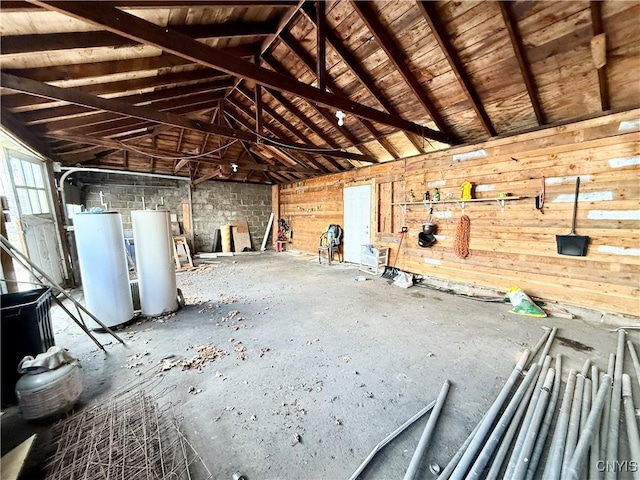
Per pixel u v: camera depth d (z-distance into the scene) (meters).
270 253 8.90
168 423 1.64
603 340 2.64
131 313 3.22
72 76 2.54
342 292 4.46
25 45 1.98
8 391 1.86
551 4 2.31
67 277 4.85
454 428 1.58
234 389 1.98
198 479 1.29
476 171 4.20
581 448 1.33
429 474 1.30
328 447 1.48
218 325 3.14
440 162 4.70
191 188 8.49
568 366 2.17
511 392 1.88
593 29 2.34
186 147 6.93
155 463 1.36
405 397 1.87
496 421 1.60
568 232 3.34
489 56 2.89
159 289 3.42
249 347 2.61
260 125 4.19
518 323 3.12
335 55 3.47
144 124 4.93
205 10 2.46
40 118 3.39
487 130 3.82
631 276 2.93
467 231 4.34
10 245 2.04
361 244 6.41
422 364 2.28
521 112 3.48
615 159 2.97
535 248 3.63
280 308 3.70
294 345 2.64
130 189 7.58
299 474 1.33
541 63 2.81
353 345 2.63
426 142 4.78
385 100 3.97
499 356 2.38
